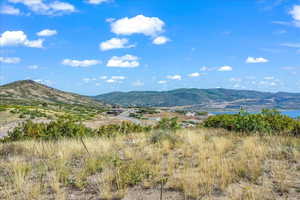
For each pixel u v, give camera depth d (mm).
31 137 12148
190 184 4543
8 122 34812
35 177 5438
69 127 12219
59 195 4332
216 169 5441
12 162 6453
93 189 4723
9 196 4230
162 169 5844
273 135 9602
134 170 5352
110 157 6645
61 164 6020
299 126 10273
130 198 4297
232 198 3982
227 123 12461
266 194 4125
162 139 9336
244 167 5406
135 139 10383
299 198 3967
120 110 107062
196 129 13500
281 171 5152
